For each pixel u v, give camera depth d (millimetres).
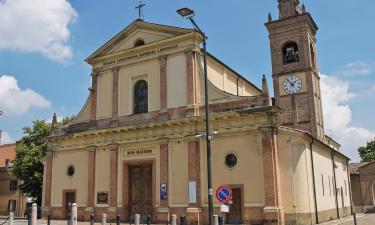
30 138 47094
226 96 27016
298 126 39750
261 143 24875
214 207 25672
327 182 31750
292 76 41094
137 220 20438
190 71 28500
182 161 27578
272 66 42375
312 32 44094
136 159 29750
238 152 25578
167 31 30188
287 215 24141
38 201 45562
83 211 31250
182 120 27641
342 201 37531
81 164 32438
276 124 25000
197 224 25828
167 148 28312
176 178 27562
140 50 31266
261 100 25469
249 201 24609
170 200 27453
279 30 42656
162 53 30156
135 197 29641
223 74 33500
